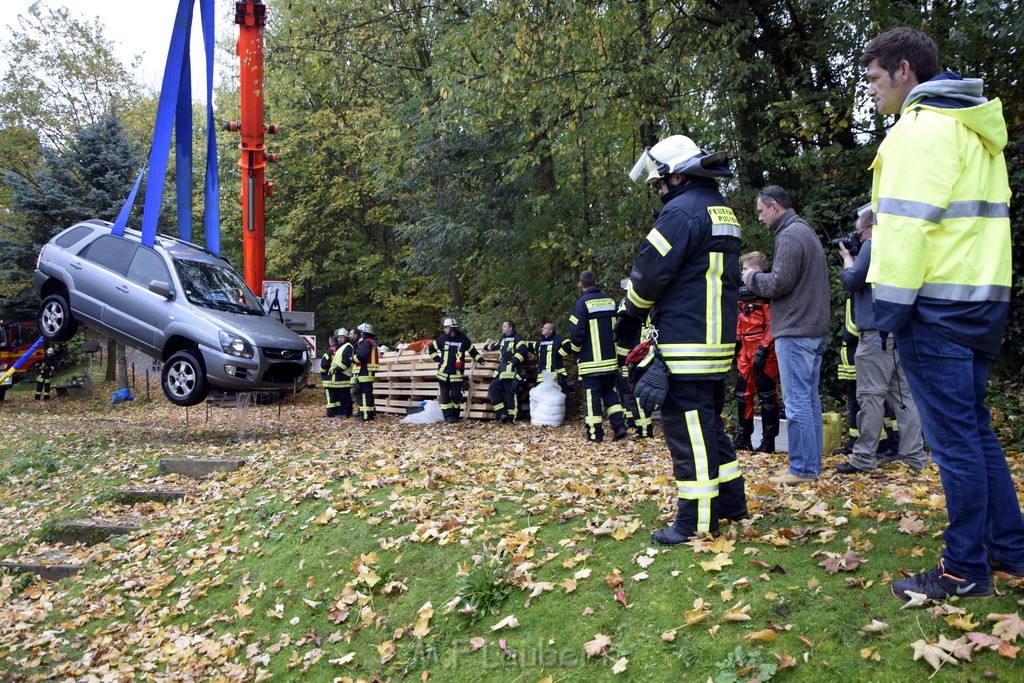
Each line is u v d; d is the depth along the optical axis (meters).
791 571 3.53
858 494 4.67
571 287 14.30
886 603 3.09
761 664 2.94
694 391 3.90
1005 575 3.04
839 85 11.86
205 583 5.55
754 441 7.44
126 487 8.16
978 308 2.79
